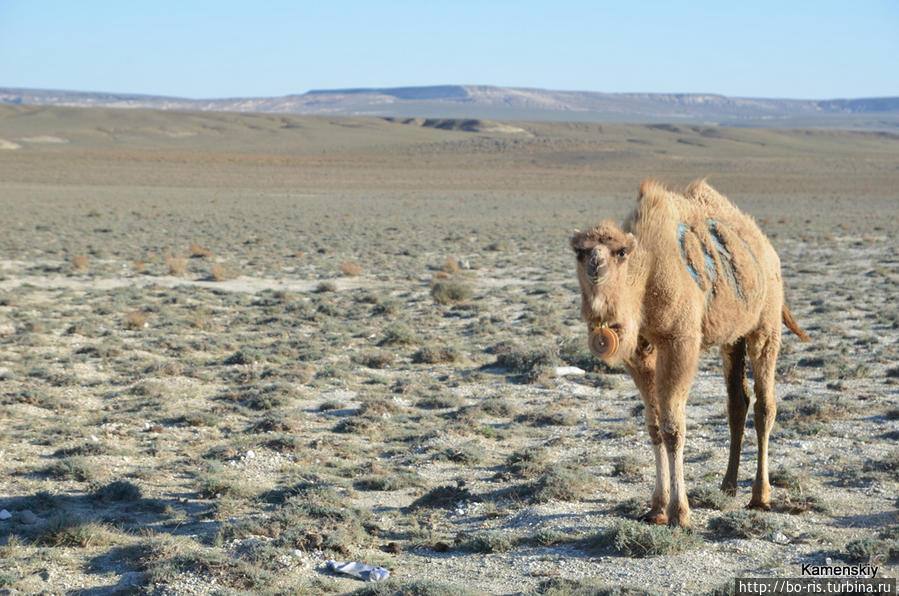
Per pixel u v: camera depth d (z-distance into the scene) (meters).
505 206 92.69
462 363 19.64
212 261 43.28
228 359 19.22
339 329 24.11
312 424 13.74
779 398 15.03
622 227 7.59
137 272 38.19
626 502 8.90
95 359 19.33
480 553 8.11
